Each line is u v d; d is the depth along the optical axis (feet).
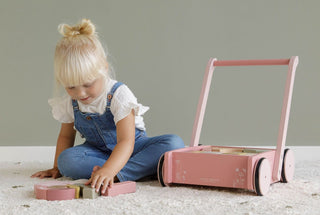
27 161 6.02
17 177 4.55
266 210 3.09
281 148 3.97
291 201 3.38
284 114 4.03
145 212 3.00
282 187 3.96
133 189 3.69
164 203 3.24
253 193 3.69
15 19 6.66
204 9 6.68
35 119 6.70
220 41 6.68
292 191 3.78
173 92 6.72
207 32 6.68
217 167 3.75
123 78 6.69
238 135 6.70
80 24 3.98
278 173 3.92
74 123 4.53
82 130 4.49
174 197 3.49
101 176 3.51
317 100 6.68
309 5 6.64
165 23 6.70
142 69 6.70
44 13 6.67
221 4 6.68
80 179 4.20
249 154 3.84
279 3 6.65
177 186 4.01
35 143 6.67
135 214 2.94
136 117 4.56
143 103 6.70
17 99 6.69
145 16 6.70
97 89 3.87
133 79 6.70
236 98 6.70
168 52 6.70
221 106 6.70
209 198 3.46
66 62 3.67
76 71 3.66
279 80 6.67
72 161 4.29
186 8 6.68
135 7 6.68
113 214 2.95
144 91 6.70
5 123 6.66
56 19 6.68
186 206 3.19
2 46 6.66
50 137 6.68
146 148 4.33
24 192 3.62
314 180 4.35
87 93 3.84
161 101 6.72
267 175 3.69
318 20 6.64
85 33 3.94
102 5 6.67
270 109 6.69
